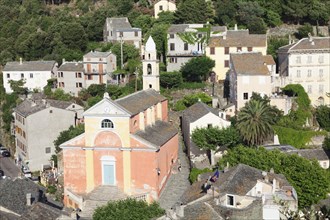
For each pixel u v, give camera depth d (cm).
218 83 14588
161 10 18700
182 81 14662
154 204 7462
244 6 17538
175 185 9906
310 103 13150
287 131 11206
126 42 17588
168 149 10344
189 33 15250
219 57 14725
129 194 9388
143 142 9288
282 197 6694
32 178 11669
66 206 8944
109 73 15988
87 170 9581
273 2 18150
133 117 9575
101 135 9481
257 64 12556
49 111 12962
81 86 16112
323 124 12131
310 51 13100
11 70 17438
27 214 6956
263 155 8606
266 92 12375
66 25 19050
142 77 14050
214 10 18050
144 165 9312
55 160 12075
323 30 17700
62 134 12244
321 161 10125
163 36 15912
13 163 13738
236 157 8812
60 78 16325
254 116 10606
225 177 7319
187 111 12050
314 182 8088
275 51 15688
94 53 16188
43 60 18450
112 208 7162
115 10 19788
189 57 15250
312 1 17850
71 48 18812
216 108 12719
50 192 10012
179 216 5872
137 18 18550
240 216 5731
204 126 11012
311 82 13225
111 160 9475
